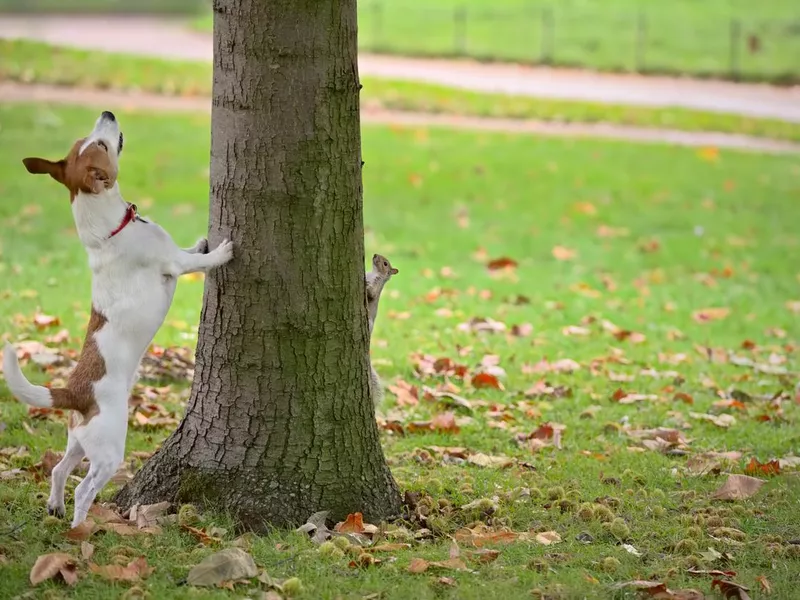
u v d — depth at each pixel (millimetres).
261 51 4848
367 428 5238
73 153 4984
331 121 4938
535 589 4402
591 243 13188
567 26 34188
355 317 5152
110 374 4895
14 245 11312
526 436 6738
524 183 16438
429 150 18453
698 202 15680
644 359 8641
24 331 8391
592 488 5797
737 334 9727
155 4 38688
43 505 5184
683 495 5727
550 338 9180
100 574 4371
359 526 4949
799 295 11266
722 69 28953
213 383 5137
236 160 4965
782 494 5750
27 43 24766
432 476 5906
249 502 5008
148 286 4992
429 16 35406
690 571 4676
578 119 22156
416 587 4395
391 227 13461
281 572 4520
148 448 6277
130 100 20984
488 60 29078
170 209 13375
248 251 4988
